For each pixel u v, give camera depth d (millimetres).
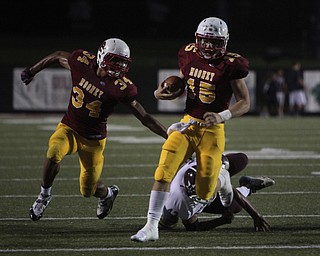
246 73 15297
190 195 15930
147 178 24359
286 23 82125
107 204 17297
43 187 16328
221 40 15156
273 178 24281
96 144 16406
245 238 15609
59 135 16188
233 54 15469
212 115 14742
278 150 32188
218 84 15344
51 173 16094
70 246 14781
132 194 21312
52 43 76750
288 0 82062
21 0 81000
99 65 15820
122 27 82812
